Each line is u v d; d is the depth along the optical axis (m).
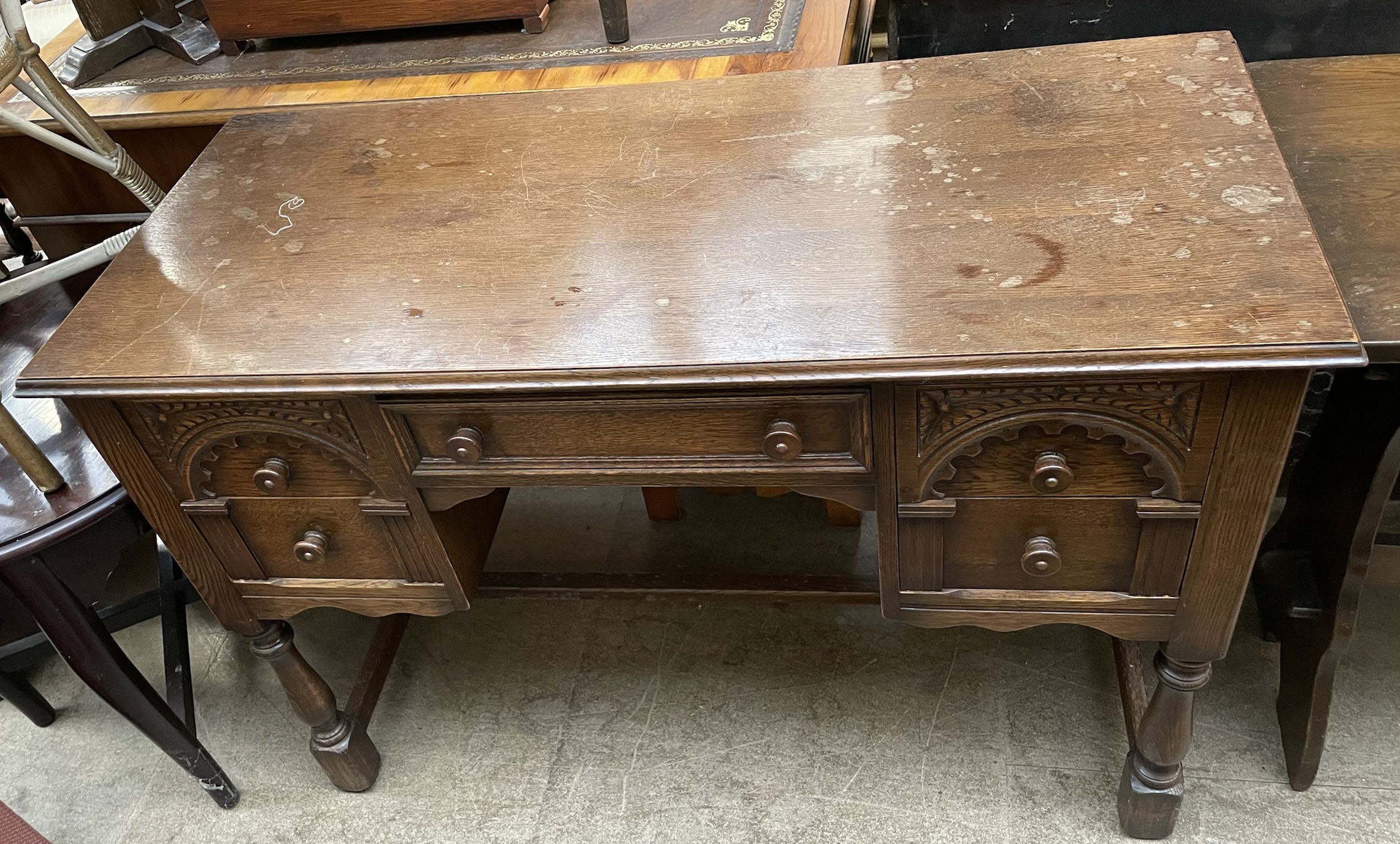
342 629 1.74
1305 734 1.24
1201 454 0.89
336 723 1.41
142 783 1.55
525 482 1.04
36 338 1.46
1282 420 0.85
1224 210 0.93
